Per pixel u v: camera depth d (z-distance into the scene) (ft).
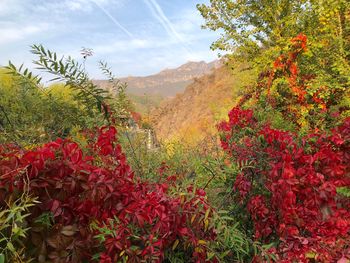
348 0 28.84
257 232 9.71
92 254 6.89
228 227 8.40
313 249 9.16
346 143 10.18
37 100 10.82
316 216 9.43
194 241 7.64
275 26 36.60
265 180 10.64
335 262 9.12
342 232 9.23
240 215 10.98
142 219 7.02
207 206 7.86
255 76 34.12
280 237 9.45
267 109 16.06
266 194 10.62
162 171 11.82
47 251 6.58
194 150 15.52
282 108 21.07
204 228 8.20
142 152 12.19
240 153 11.42
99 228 6.57
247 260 9.48
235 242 8.64
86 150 9.41
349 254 9.07
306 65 25.63
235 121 13.66
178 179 11.82
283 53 20.39
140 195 7.52
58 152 7.12
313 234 9.36
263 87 18.89
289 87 20.90
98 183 6.84
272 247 9.38
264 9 36.70
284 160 9.61
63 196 6.69
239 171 10.62
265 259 8.96
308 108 19.95
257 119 14.71
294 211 9.27
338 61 24.67
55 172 6.72
